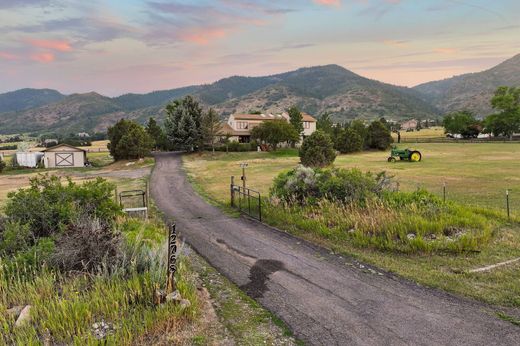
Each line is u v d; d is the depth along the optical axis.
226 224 14.84
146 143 52.69
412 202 13.52
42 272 7.29
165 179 33.59
